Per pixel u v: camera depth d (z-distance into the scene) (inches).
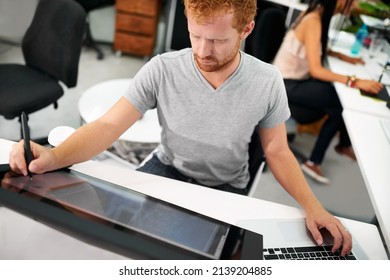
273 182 89.2
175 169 51.8
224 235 29.9
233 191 51.1
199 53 37.7
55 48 74.0
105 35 135.7
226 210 40.4
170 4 124.4
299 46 82.0
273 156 47.3
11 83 73.7
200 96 43.9
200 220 31.5
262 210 41.3
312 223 39.3
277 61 87.1
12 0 95.7
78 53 73.1
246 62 43.5
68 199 29.0
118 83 87.4
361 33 96.3
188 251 26.0
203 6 33.7
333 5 77.0
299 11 112.8
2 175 31.3
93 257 32.0
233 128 44.9
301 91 84.1
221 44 36.8
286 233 38.6
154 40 133.9
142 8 121.8
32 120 94.7
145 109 46.0
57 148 37.9
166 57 44.0
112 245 24.6
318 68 80.0
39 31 75.6
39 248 32.2
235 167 49.6
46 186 31.2
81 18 70.4
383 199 47.3
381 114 69.7
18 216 34.5
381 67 89.9
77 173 37.1
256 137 49.7
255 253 28.4
